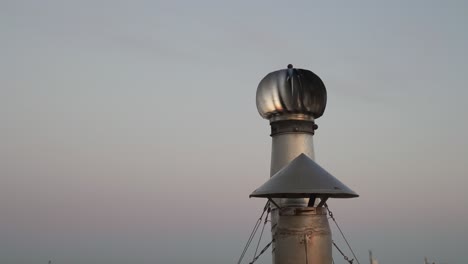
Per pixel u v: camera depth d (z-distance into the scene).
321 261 24.12
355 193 24.48
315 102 30.91
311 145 31.38
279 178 24.25
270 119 32.00
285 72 30.84
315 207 24.75
